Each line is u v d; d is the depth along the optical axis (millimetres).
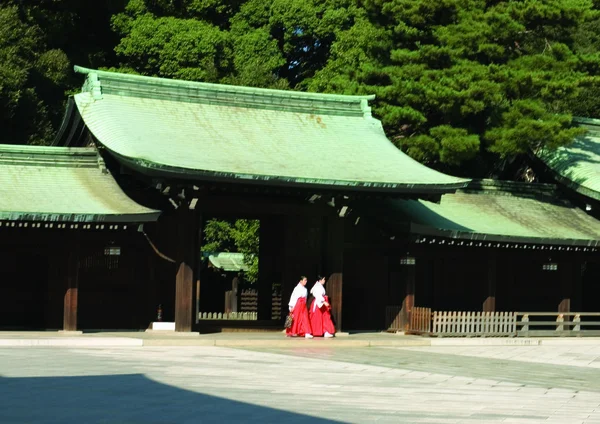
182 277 37219
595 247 47125
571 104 75000
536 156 52781
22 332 35688
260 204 39250
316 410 19016
